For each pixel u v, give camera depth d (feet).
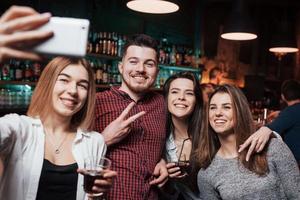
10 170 4.39
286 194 5.57
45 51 2.37
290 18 24.86
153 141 6.51
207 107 6.19
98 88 13.32
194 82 7.01
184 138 7.21
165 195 6.77
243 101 5.90
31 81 10.61
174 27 18.80
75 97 4.91
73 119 5.33
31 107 5.09
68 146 5.06
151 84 6.60
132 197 6.08
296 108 10.51
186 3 19.77
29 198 4.49
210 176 5.89
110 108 6.43
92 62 13.32
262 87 21.89
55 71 4.87
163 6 9.66
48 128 5.03
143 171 6.21
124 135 5.93
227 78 22.30
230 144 6.00
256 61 24.50
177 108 6.91
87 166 4.49
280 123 10.44
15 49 2.29
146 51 6.42
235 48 23.06
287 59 25.00
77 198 4.74
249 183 5.51
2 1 10.25
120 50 13.52
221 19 22.00
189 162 6.36
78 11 12.89
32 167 4.56
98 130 6.35
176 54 17.35
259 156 5.60
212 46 21.42
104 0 14.14
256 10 24.35
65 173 4.75
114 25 14.78
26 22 2.23
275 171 5.60
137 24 16.21
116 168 6.07
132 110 6.49
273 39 19.35
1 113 10.22
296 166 5.69
